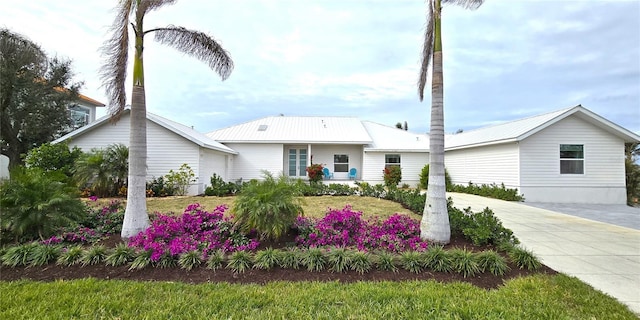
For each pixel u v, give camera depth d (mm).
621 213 9062
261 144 17625
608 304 2945
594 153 12211
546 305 2900
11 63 13336
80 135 12523
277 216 4535
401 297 3064
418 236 4941
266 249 4262
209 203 9641
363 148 18375
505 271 3756
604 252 4844
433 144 4938
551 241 5551
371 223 6074
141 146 4914
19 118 14047
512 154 12617
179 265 3795
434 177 4898
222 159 15930
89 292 3100
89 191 10805
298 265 3873
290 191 5012
